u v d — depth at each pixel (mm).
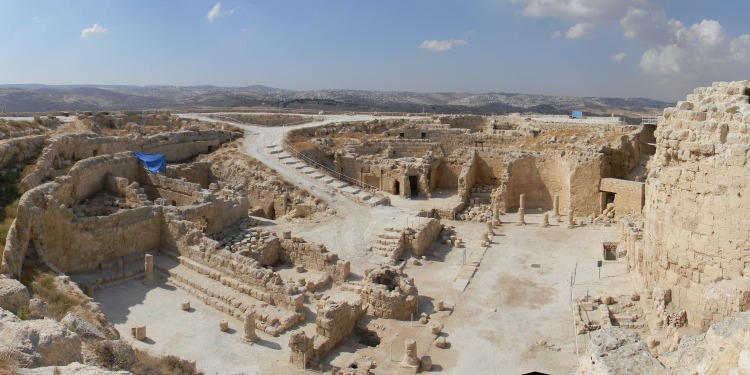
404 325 32219
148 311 31172
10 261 26188
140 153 54438
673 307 25797
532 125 85250
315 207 52281
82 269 34688
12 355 13188
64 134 51281
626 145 60125
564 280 39312
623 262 42188
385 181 65938
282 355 27453
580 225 54719
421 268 41844
